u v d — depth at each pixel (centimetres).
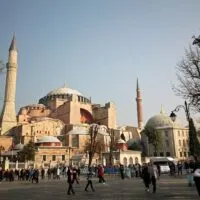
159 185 2386
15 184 3275
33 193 2038
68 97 13288
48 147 8306
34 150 7719
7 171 4369
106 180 3506
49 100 13288
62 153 8481
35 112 12394
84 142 9306
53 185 2936
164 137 10162
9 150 8750
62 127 10819
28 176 4331
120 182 3041
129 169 4094
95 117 12788
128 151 8138
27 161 7062
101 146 8281
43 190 2300
